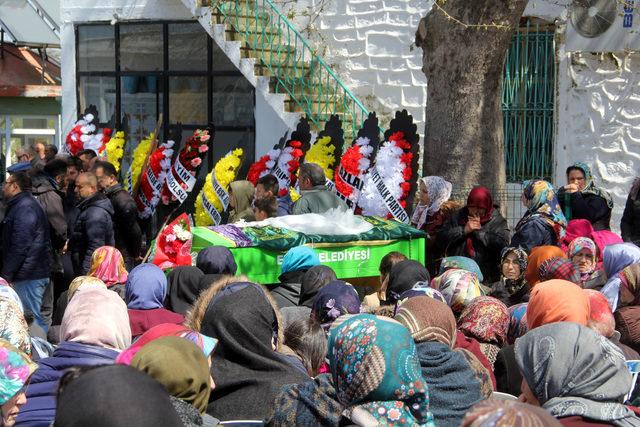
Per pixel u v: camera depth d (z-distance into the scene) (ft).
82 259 40.60
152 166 48.44
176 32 65.62
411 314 17.52
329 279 25.77
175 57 65.87
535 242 35.55
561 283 19.65
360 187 43.32
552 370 14.02
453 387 16.58
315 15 61.46
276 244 34.63
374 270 36.55
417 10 58.75
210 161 65.26
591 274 31.96
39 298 39.70
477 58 40.96
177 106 66.23
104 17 67.77
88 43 69.46
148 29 66.74
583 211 42.01
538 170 55.98
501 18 40.24
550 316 19.29
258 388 17.47
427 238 38.73
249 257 34.47
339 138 46.98
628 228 42.19
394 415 13.78
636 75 53.36
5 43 88.99
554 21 54.49
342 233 36.17
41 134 85.40
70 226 45.06
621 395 14.01
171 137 50.01
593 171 54.34
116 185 43.19
